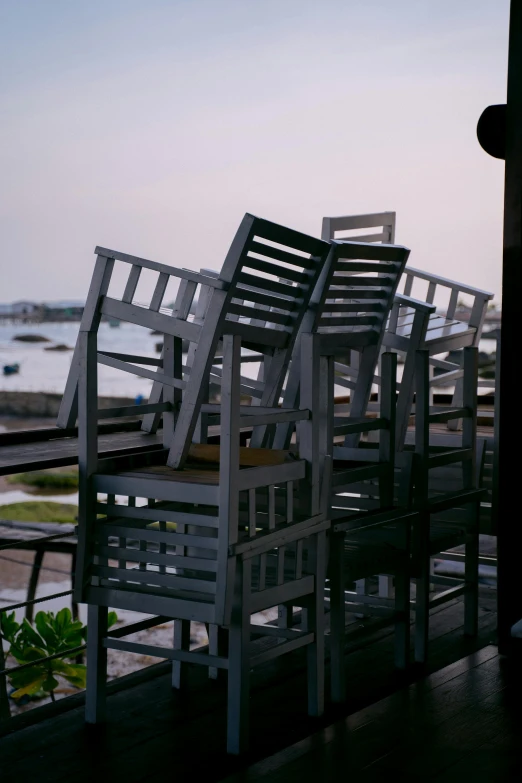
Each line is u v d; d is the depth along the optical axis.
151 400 3.97
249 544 2.41
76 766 2.37
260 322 3.98
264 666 3.29
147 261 2.78
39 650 3.99
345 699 2.96
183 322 2.74
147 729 2.64
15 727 2.65
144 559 2.52
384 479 3.29
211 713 2.78
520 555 3.23
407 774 2.16
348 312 3.37
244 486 2.41
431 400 4.85
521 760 2.25
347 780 2.13
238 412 2.35
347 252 3.13
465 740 2.39
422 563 3.37
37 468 2.84
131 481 2.54
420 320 3.74
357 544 3.24
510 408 3.31
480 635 3.73
